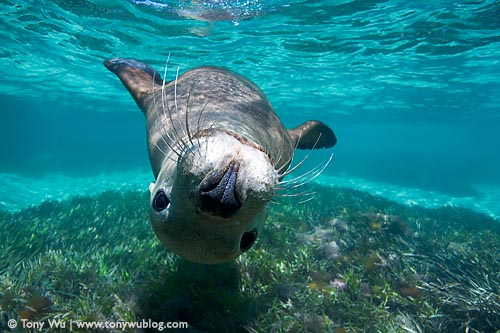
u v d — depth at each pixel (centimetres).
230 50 283
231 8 197
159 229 40
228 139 31
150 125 77
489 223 236
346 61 312
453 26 222
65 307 78
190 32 240
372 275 117
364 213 185
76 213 184
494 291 104
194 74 87
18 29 245
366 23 220
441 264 126
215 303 84
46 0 194
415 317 97
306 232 158
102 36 255
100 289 88
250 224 39
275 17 211
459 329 91
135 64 115
